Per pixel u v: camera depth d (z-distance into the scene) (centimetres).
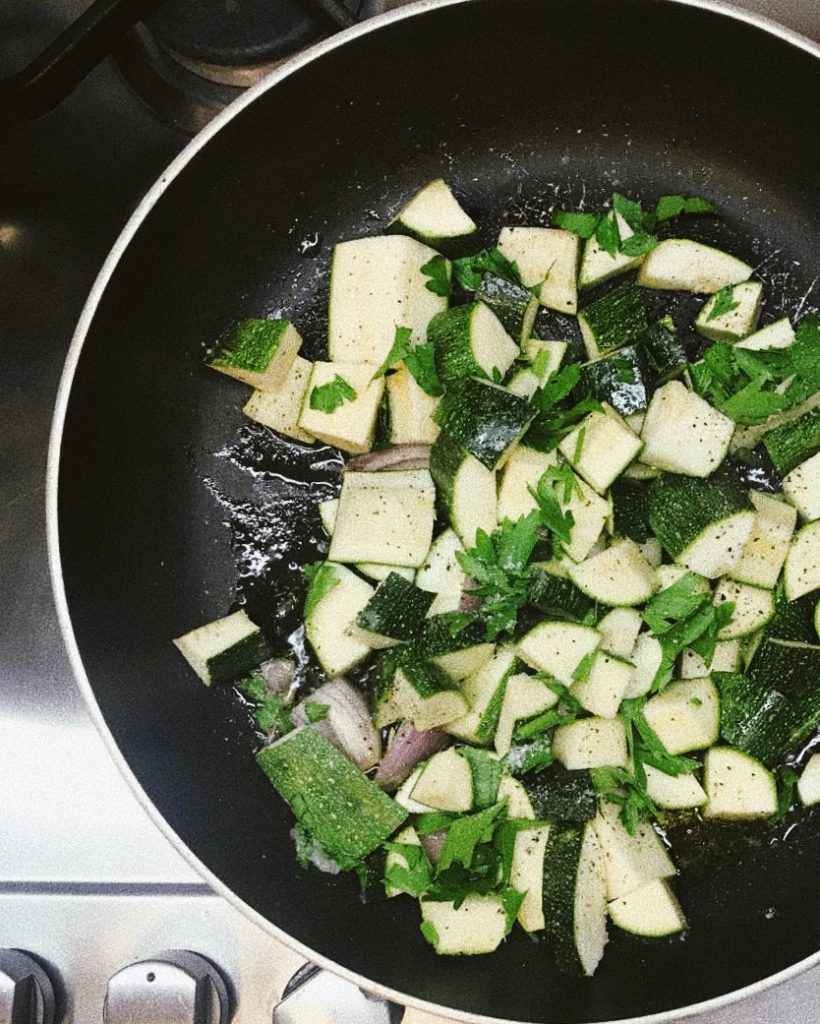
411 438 34
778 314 34
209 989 32
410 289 33
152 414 34
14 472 36
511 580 32
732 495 32
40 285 37
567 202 35
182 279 34
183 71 36
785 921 33
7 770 35
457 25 31
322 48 31
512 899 32
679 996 32
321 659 33
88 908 34
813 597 34
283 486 34
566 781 33
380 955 33
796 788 33
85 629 32
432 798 33
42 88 29
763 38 31
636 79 33
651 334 33
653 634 33
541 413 33
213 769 34
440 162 35
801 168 34
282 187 34
